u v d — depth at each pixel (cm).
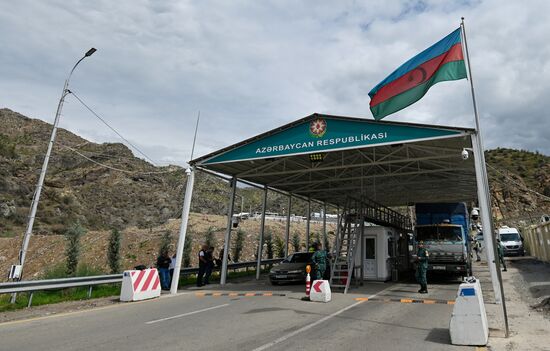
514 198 8350
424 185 2383
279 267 1825
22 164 11062
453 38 1073
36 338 724
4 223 7475
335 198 2888
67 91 1395
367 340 707
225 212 12631
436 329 809
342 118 1542
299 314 995
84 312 1048
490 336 735
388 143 1441
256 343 680
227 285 1831
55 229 8031
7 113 18225
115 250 1927
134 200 11350
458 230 1791
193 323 875
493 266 1185
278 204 13338
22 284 1091
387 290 1557
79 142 16400
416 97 1136
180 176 14262
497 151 11931
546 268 2153
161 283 1681
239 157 1716
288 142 1638
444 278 1992
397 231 2288
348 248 1709
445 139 1477
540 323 848
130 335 748
